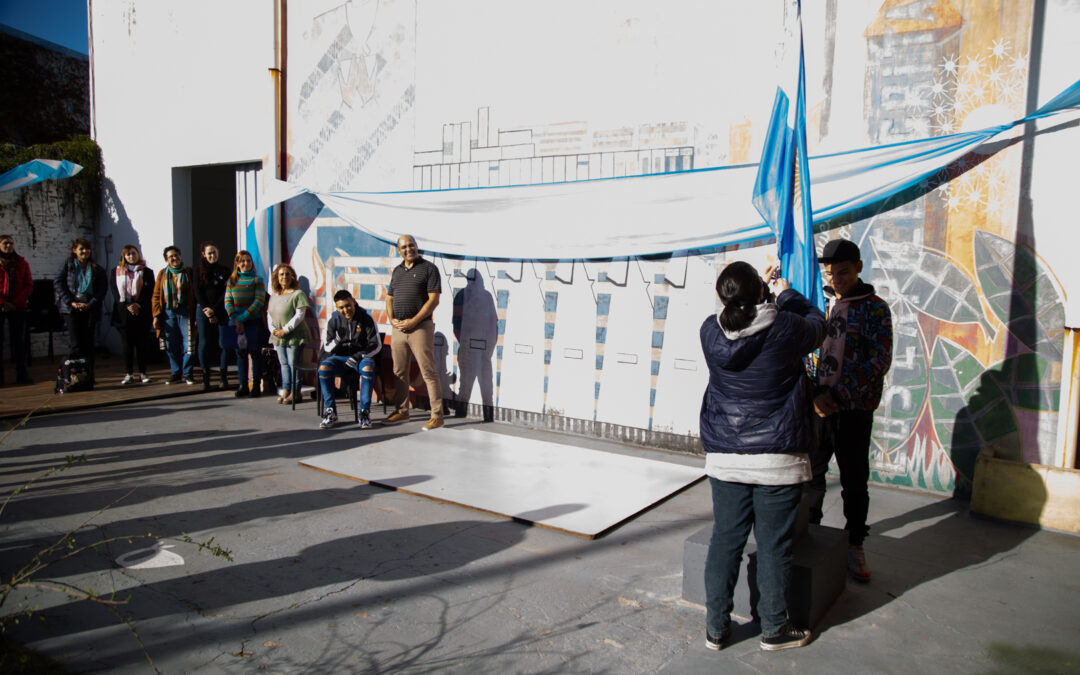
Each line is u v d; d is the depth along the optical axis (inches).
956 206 184.7
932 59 185.9
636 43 231.6
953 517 176.1
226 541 159.9
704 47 218.5
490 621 124.6
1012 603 131.8
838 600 132.9
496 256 265.4
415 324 264.7
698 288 225.3
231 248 476.1
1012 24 175.8
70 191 426.3
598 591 136.7
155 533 164.1
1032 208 175.3
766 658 113.4
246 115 357.7
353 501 187.5
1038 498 168.2
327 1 320.2
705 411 117.9
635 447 240.7
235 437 254.5
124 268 346.9
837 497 190.7
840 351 135.9
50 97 528.1
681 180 220.7
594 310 247.9
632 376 240.8
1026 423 179.3
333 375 269.1
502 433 260.4
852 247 137.5
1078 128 168.2
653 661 112.4
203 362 341.4
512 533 165.9
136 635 115.0
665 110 227.6
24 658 108.3
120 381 358.0
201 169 447.8
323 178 330.6
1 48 495.5
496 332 275.1
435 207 279.7
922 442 193.5
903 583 140.1
